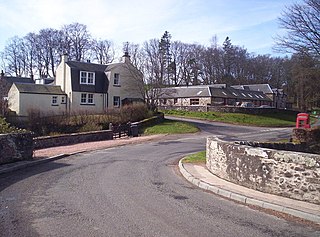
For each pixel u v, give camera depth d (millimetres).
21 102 36750
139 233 5578
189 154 16672
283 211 7148
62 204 7258
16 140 12805
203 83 87750
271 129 35094
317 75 24344
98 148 18891
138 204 7434
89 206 7141
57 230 5621
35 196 7938
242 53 92938
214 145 11047
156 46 60031
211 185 9258
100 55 73000
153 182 10000
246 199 7926
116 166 12867
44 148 18578
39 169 11922
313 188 7555
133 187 9180
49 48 70250
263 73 94125
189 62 85500
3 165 11836
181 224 6133
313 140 20922
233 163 9695
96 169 12086
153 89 39844
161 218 6453
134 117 31422
